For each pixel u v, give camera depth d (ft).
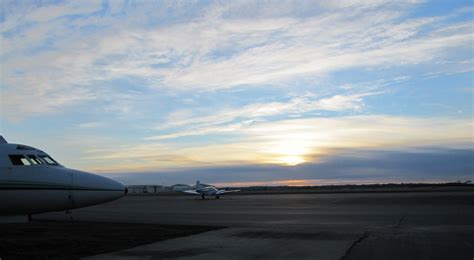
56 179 50.88
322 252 45.47
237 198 288.51
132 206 176.65
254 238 58.54
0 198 48.42
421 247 48.42
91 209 152.05
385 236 59.41
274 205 163.02
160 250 48.21
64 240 56.44
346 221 86.02
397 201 175.32
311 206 149.18
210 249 48.62
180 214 116.06
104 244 53.11
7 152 50.42
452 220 85.46
